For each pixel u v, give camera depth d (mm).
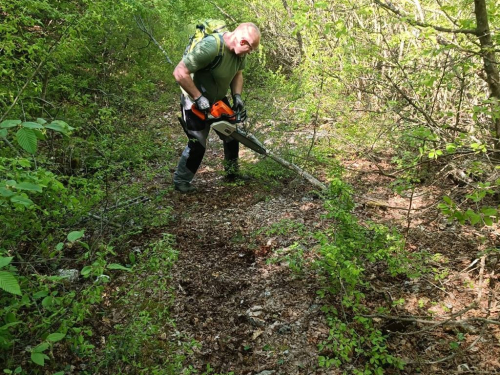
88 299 2232
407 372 2584
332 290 3064
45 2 4535
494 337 2717
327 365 2510
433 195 4289
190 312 3127
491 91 3584
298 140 5496
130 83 7664
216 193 4887
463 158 3889
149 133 6145
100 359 2615
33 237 3129
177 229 4125
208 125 4688
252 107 6148
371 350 2691
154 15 8312
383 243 3223
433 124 3912
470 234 3689
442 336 2789
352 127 5270
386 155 5492
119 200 3969
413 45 4684
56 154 4512
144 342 2723
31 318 2326
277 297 3238
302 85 6043
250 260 3693
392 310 3029
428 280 3244
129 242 3781
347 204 3170
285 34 8109
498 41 3332
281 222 3674
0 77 3861
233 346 2863
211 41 4215
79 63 6824
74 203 2803
